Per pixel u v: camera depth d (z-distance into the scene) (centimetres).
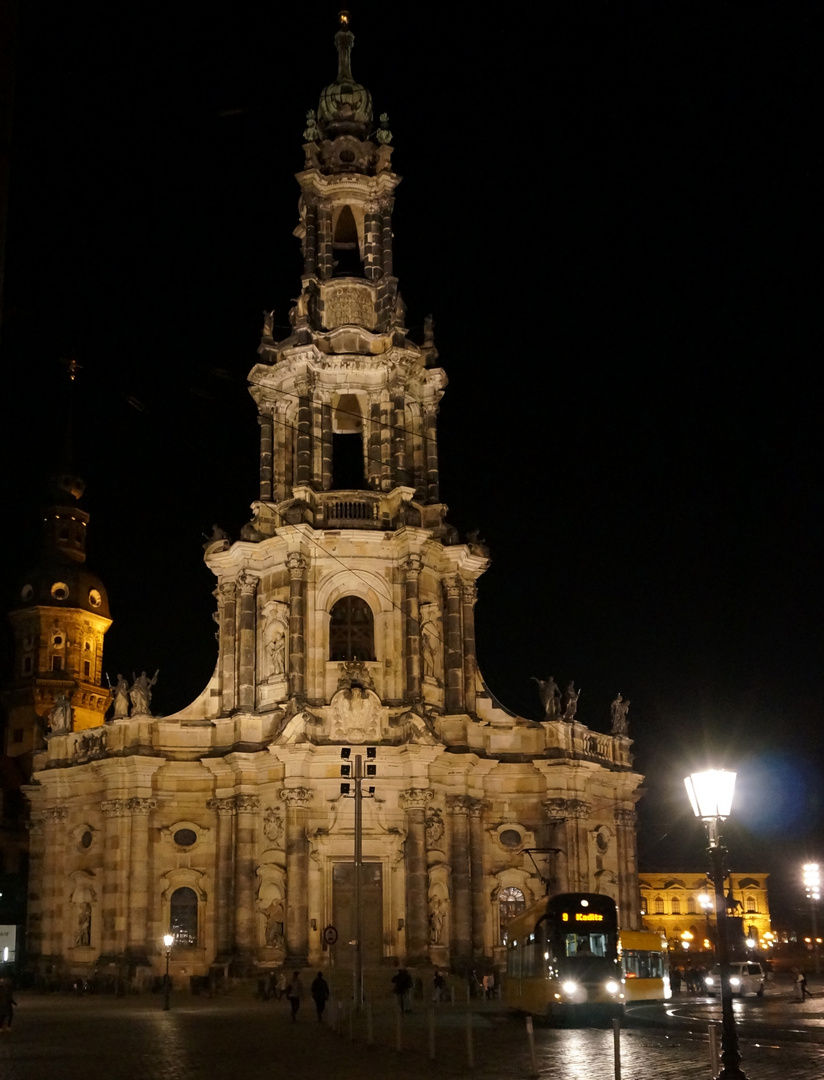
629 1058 3112
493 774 7112
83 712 10681
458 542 7306
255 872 6662
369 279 7756
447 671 7094
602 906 4488
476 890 6831
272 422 7519
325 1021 4616
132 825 6838
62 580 10812
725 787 2314
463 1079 2741
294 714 6625
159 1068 3080
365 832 6638
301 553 6956
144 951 6656
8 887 9762
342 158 7956
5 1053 3503
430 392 7612
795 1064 2884
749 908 13162
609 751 7519
